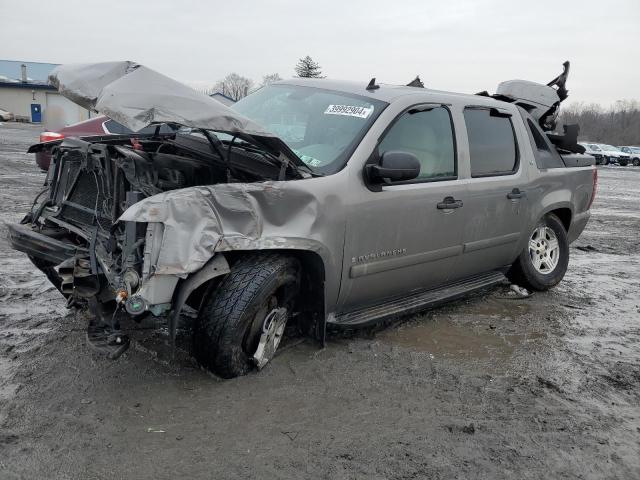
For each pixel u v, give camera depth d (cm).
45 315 455
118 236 339
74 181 404
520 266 593
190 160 388
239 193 338
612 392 398
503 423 345
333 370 389
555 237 634
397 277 444
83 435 297
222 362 350
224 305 345
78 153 398
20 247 378
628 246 957
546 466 306
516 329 509
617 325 542
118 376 357
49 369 362
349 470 287
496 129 538
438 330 491
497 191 515
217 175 389
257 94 520
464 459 305
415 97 462
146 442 296
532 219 572
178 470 277
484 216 505
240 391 351
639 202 1689
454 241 481
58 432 297
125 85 333
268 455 294
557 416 358
